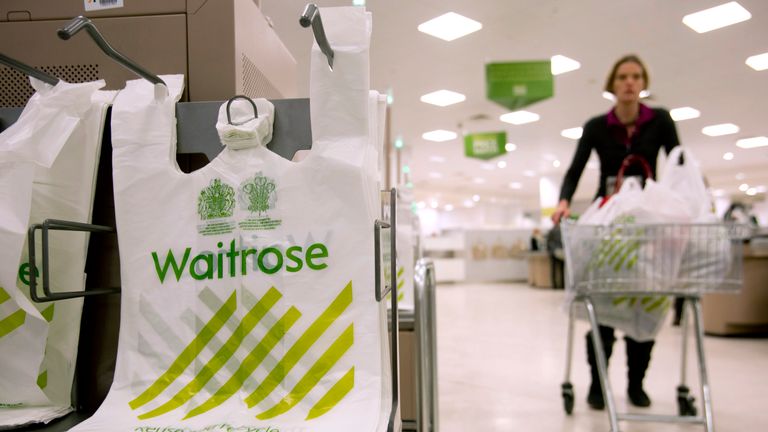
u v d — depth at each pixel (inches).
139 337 31.6
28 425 30.6
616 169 91.4
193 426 28.6
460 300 318.3
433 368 52.6
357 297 29.7
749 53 213.0
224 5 40.8
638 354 94.0
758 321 166.7
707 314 175.5
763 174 551.8
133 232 32.1
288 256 30.3
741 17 179.0
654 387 109.2
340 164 29.7
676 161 70.2
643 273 66.7
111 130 33.0
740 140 385.7
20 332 31.1
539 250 460.8
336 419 27.9
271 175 30.9
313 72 30.2
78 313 33.8
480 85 252.7
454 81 246.7
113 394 31.0
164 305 31.5
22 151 29.7
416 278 46.9
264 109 32.4
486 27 183.9
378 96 32.5
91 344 36.9
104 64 41.5
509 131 360.2
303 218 30.3
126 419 29.6
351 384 28.8
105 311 37.1
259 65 47.0
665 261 66.2
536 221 791.1
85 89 31.9
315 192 30.2
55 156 30.5
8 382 31.3
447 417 92.0
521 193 759.1
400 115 313.4
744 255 167.3
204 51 40.8
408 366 65.2
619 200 68.9
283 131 33.2
